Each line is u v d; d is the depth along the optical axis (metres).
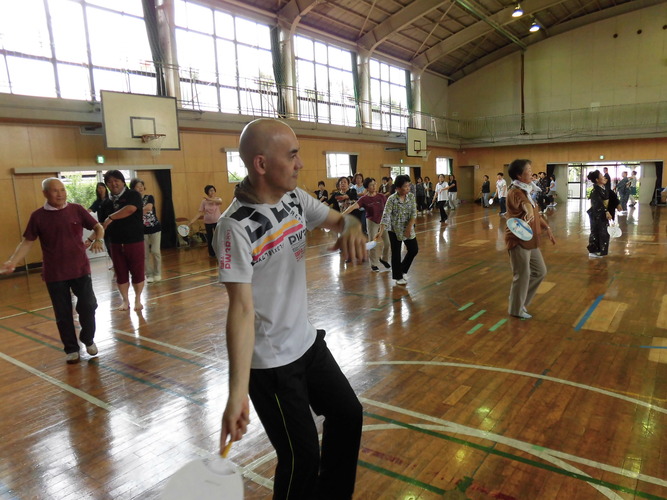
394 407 2.97
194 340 4.43
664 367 3.44
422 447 2.52
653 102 19.00
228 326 1.39
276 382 1.54
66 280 3.89
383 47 19.00
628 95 19.48
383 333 4.42
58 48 9.85
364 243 1.64
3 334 4.86
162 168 11.38
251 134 1.45
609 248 8.54
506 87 22.20
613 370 3.42
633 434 2.57
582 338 4.09
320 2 14.32
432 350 3.94
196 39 12.64
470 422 2.76
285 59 14.80
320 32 16.22
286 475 1.55
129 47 11.13
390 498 2.12
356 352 3.95
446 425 2.73
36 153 9.31
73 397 3.32
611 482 2.17
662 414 2.77
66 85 10.00
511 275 6.64
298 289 1.62
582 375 3.35
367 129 17.44
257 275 1.51
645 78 19.08
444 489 2.17
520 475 2.25
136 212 5.36
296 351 1.58
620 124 19.77
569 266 7.07
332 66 17.20
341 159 17.16
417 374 3.46
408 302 5.46
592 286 5.85
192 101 11.91
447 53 20.31
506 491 2.13
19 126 9.07
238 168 13.43
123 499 2.21
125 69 10.96
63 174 9.81
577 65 20.41
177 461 2.50
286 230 1.55
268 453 2.54
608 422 2.70
